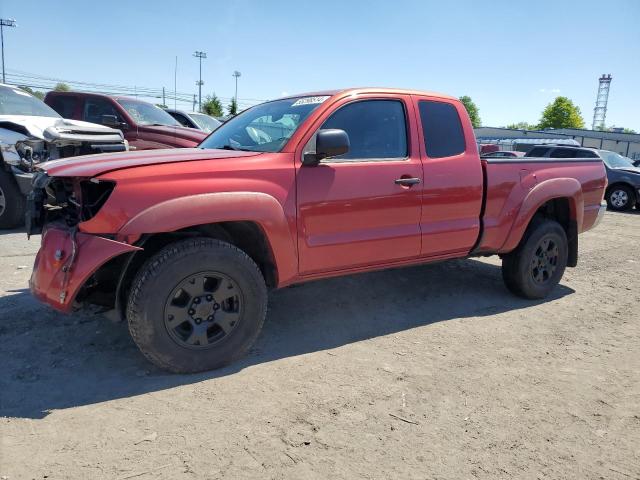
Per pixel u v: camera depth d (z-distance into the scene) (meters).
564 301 5.22
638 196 15.20
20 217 7.23
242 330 3.40
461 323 4.44
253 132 4.09
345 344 3.90
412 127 4.19
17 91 8.36
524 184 4.83
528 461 2.54
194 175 3.21
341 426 2.77
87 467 2.36
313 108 3.85
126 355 3.53
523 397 3.16
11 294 4.59
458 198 4.38
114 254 2.96
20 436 2.57
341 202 3.74
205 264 3.20
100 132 6.52
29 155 6.66
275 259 3.50
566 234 5.40
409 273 5.95
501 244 4.75
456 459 2.53
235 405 2.94
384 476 2.38
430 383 3.30
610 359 3.79
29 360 3.40
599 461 2.56
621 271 6.71
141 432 2.64
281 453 2.52
